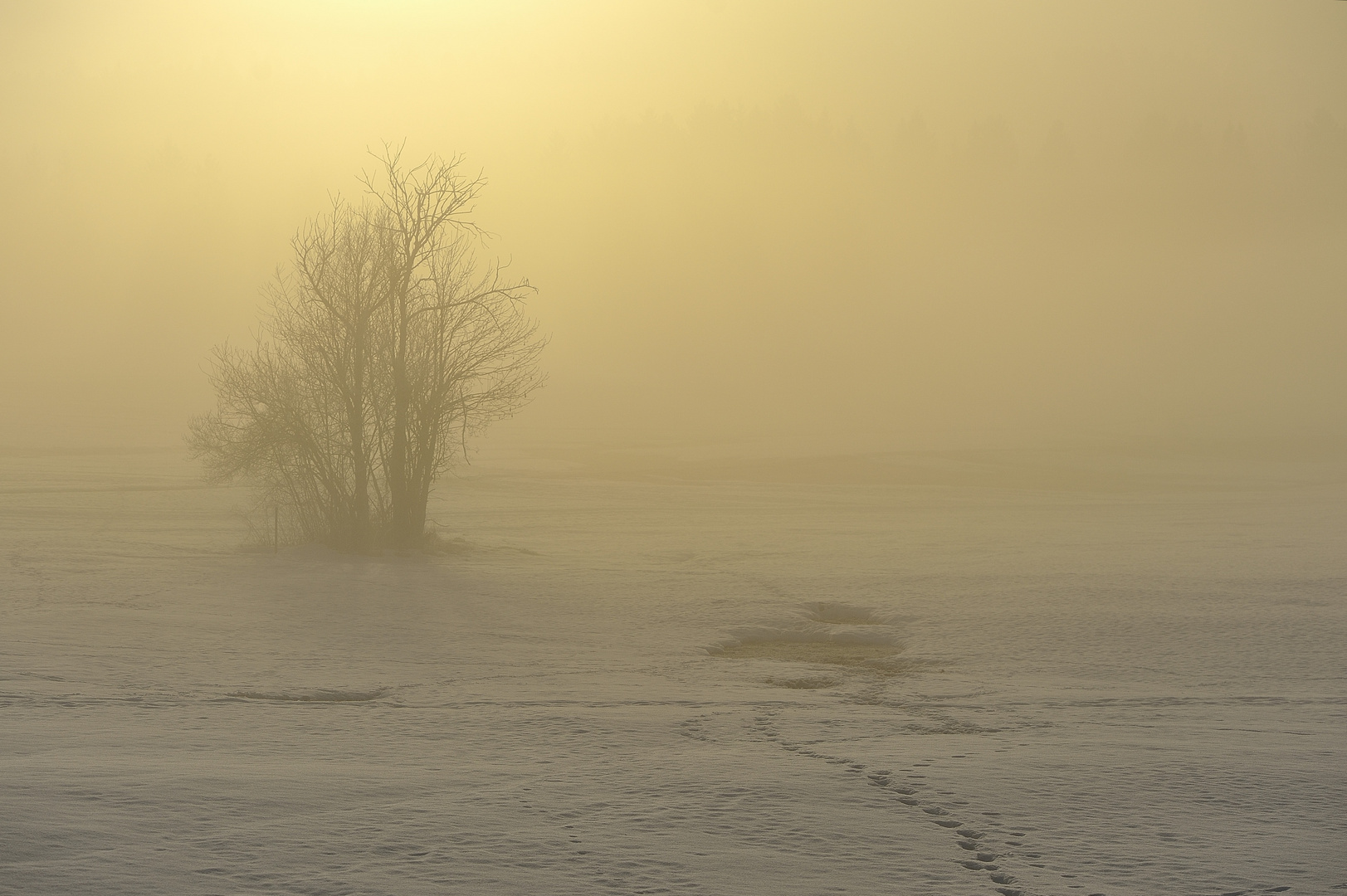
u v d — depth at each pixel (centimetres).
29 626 2192
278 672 1869
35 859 765
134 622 2305
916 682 1975
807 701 1730
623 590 3045
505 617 2577
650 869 817
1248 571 3538
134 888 725
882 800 1029
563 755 1230
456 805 968
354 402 3834
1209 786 1102
